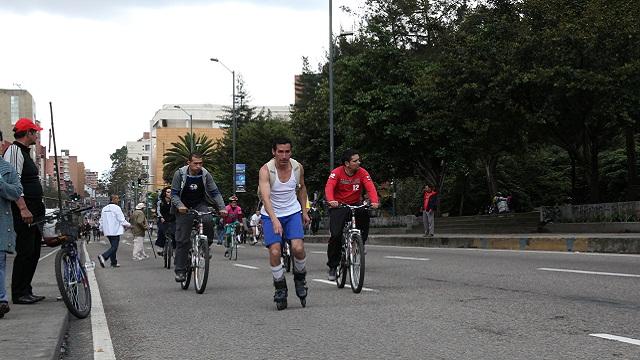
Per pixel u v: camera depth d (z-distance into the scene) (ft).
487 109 79.56
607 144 128.06
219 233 92.58
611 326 20.22
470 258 48.80
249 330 21.71
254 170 183.11
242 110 254.27
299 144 154.10
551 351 17.19
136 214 66.49
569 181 151.74
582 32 70.54
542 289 29.12
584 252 52.13
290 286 34.83
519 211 151.43
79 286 25.31
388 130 99.86
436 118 97.25
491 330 20.21
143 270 50.78
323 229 152.35
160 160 437.58
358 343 19.06
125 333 22.03
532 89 76.59
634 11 73.46
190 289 34.63
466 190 153.48
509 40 81.25
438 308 24.71
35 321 21.94
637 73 69.56
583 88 68.90
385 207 185.47
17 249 26.18
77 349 19.88
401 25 120.26
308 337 20.18
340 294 29.99
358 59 106.22
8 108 289.74
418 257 52.06
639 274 33.22
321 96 146.41
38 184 26.43
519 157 118.73
